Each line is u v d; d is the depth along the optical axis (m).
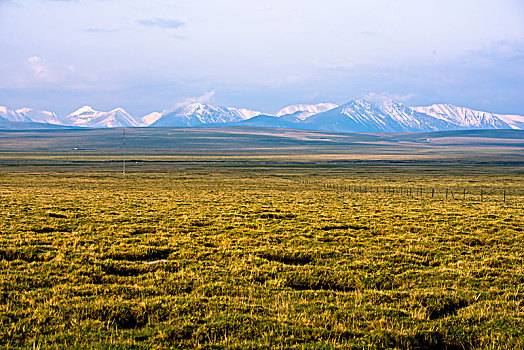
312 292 14.58
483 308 13.13
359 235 25.28
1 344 10.23
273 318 11.94
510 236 25.47
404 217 32.88
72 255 18.64
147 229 26.14
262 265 17.75
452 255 20.44
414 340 11.01
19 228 25.17
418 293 14.37
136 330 11.24
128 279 15.78
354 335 11.11
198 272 16.67
